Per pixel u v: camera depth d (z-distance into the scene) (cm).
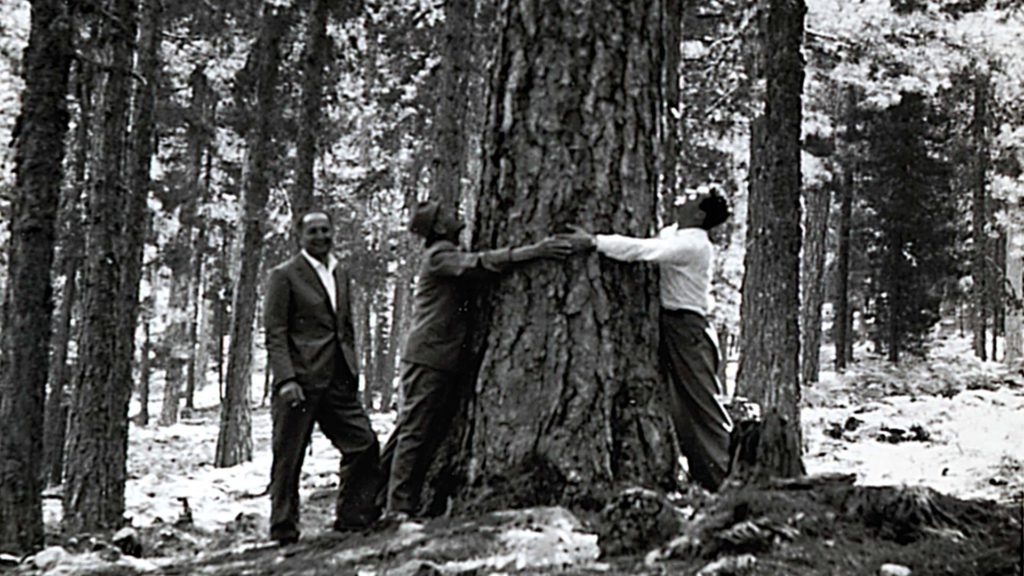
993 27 1920
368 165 2556
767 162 1284
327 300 652
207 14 1959
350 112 2386
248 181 1873
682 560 415
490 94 585
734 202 2488
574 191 560
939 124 2991
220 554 646
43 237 852
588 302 549
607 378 544
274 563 544
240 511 1184
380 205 3161
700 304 595
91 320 1177
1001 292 3916
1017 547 371
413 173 2644
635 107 571
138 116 1317
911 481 1184
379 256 3328
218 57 2103
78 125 1862
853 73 2020
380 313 4097
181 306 3183
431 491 571
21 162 853
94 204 1195
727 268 3353
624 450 540
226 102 2406
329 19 1888
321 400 645
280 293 643
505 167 571
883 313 3133
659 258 557
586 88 565
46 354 850
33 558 701
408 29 1939
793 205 1277
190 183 2627
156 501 1318
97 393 1171
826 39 1866
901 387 2628
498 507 530
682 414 593
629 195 566
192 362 3856
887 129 2848
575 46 567
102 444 1166
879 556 383
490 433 549
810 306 2736
